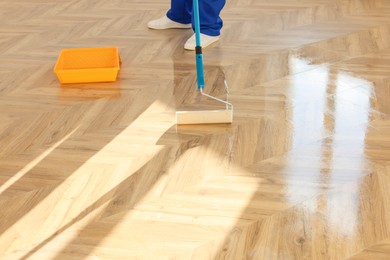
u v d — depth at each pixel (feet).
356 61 10.63
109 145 8.30
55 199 7.21
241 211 6.90
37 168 7.83
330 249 6.26
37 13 13.61
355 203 6.96
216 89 9.76
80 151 8.17
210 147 8.15
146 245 6.43
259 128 8.56
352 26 12.31
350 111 8.91
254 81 10.00
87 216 6.89
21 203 7.15
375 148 7.98
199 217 6.83
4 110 9.33
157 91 9.79
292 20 12.76
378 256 6.16
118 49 11.49
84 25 12.80
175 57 11.09
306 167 7.64
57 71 9.92
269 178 7.47
